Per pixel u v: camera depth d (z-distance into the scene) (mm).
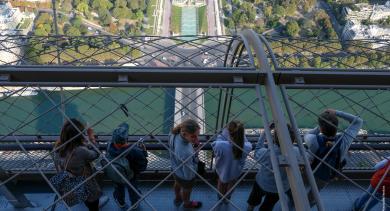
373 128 26297
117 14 84688
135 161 9008
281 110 7648
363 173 11555
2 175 9891
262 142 9352
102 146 10953
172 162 8938
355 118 9117
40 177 11172
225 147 8945
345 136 8883
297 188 6645
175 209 10656
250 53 9031
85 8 81688
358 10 84812
